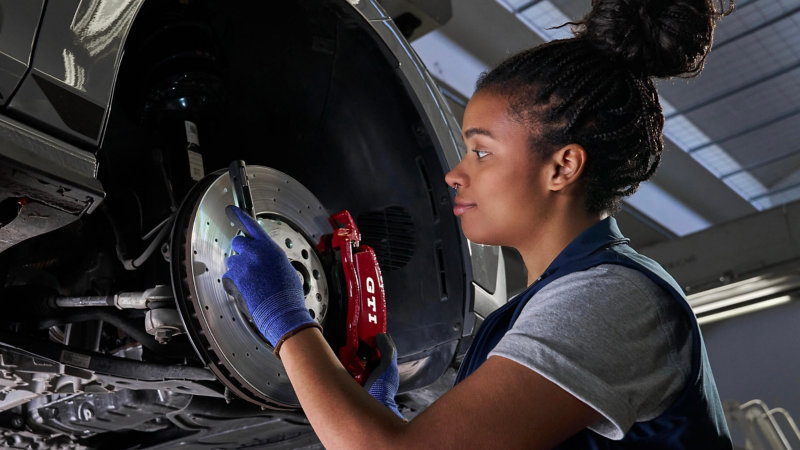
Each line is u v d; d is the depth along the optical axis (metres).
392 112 1.54
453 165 1.53
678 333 0.68
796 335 5.94
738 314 6.35
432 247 1.54
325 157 1.61
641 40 0.80
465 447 0.60
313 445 1.84
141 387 1.21
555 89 0.78
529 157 0.78
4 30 0.88
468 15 4.82
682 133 6.35
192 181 1.34
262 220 1.20
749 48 5.44
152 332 1.14
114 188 1.42
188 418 1.46
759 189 7.03
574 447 0.66
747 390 5.98
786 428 5.69
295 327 0.77
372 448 0.62
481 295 1.52
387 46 1.48
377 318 1.15
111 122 1.41
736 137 6.36
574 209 0.79
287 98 1.57
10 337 1.06
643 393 0.63
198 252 1.09
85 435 1.63
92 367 1.12
